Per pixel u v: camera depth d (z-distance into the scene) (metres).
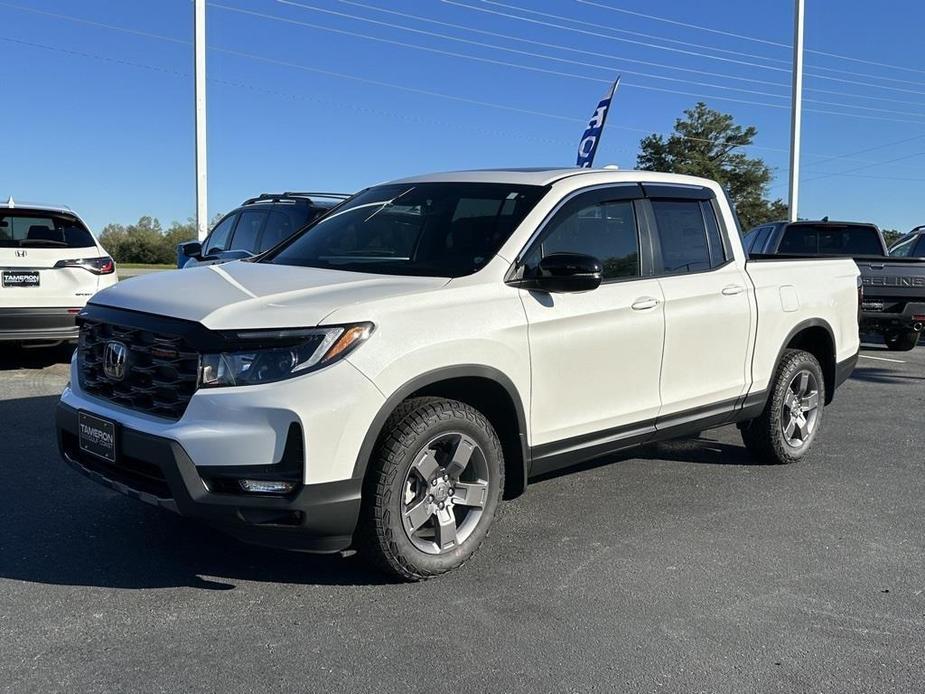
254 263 4.76
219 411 3.39
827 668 3.21
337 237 4.84
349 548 3.84
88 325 4.13
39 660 3.13
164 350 3.59
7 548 4.17
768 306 5.62
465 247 4.32
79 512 4.70
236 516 3.42
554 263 4.07
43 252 8.58
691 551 4.38
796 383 6.07
